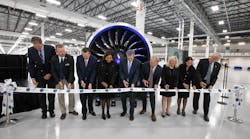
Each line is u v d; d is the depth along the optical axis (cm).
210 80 296
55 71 258
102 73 279
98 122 266
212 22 1021
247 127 268
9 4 460
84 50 264
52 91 251
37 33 1662
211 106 392
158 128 253
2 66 336
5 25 1291
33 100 300
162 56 1975
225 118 310
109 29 379
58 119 271
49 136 213
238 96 293
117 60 351
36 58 251
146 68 288
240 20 957
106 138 215
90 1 770
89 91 264
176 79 294
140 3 488
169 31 1404
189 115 322
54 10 546
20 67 366
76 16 627
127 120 281
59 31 1584
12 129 229
